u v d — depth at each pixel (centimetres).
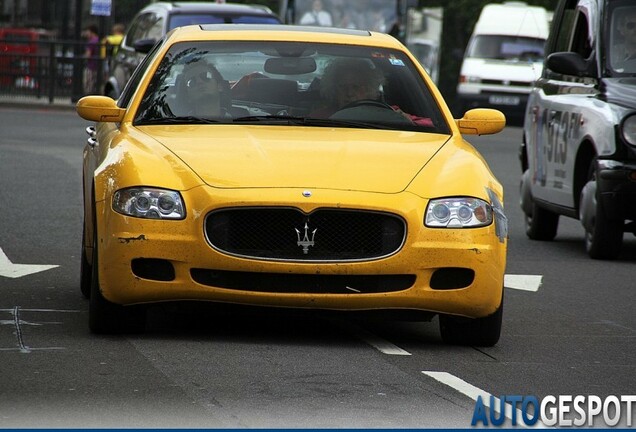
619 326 2431
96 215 2114
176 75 2412
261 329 2230
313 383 1830
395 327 2319
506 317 2503
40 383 1769
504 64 10212
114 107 2383
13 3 10038
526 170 3928
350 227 2055
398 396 1777
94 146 2419
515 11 10494
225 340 2114
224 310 2075
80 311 2347
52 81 9006
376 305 2064
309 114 2355
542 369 2011
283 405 1694
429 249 2055
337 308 2062
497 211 2133
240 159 2112
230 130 2267
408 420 1647
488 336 2152
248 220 2044
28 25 10088
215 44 2475
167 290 2045
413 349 2122
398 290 2062
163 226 2041
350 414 1662
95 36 9531
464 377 1923
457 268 2073
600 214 3306
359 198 2050
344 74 2428
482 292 2086
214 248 2031
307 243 2039
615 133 3262
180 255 2034
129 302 2066
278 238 2048
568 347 2203
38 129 6875
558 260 3341
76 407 1648
